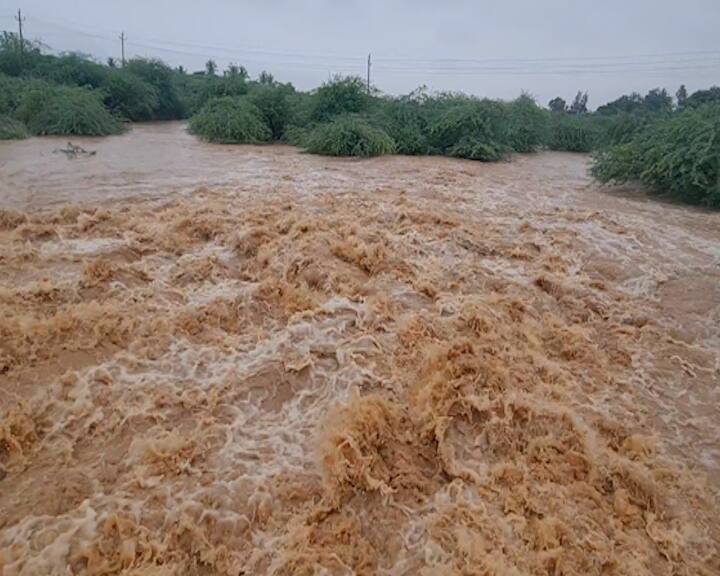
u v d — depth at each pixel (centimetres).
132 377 381
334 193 881
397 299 508
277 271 554
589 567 264
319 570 255
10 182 855
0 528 262
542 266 633
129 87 2328
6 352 380
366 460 307
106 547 255
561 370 429
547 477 316
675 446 361
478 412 353
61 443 324
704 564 275
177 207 731
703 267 654
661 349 482
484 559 259
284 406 368
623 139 1441
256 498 286
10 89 1777
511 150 1609
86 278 491
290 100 1897
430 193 934
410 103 1758
